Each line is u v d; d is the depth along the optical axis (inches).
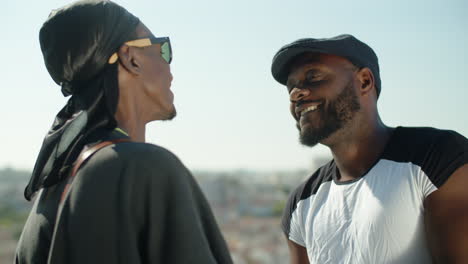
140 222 56.1
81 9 66.2
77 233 54.8
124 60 67.0
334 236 101.5
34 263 59.6
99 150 59.8
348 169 105.3
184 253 54.9
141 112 70.0
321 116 101.9
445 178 89.4
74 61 64.7
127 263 53.4
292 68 106.9
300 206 114.5
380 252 93.1
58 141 63.7
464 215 87.5
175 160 60.7
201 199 62.4
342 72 102.4
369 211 96.0
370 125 104.2
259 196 5930.1
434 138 95.0
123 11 68.6
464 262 87.2
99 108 65.1
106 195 55.7
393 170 96.4
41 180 63.2
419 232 93.0
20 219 3932.1
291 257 119.0
